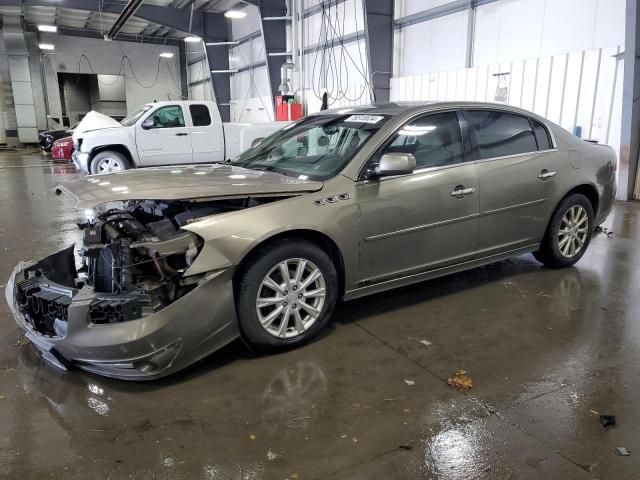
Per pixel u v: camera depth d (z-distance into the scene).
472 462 2.11
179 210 3.25
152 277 2.74
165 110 10.77
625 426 2.33
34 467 2.11
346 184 3.20
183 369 2.90
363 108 4.01
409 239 3.45
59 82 25.47
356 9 13.48
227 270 2.76
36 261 3.40
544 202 4.15
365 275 3.33
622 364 2.90
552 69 8.91
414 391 2.65
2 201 8.98
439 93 11.40
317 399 2.59
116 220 3.09
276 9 16.44
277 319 3.04
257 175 3.36
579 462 2.10
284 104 15.28
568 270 4.58
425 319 3.56
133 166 10.76
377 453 2.17
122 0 18.20
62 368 2.88
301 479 2.03
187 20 20.20
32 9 20.41
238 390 2.68
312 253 3.06
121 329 2.56
